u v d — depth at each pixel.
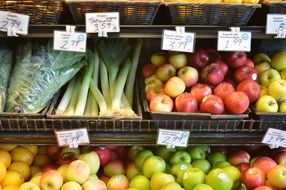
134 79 1.66
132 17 1.28
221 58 1.63
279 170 1.40
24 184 1.36
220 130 1.43
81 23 1.29
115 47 1.67
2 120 1.35
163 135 1.41
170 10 1.29
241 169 1.55
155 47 1.80
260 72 1.61
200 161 1.57
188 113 1.37
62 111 1.43
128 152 1.66
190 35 1.31
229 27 1.32
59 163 1.54
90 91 1.54
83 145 1.49
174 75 1.55
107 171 1.59
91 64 1.58
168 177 1.42
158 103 1.39
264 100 1.43
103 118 1.37
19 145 1.47
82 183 1.40
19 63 1.45
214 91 1.49
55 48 1.29
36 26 1.26
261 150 1.70
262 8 1.40
